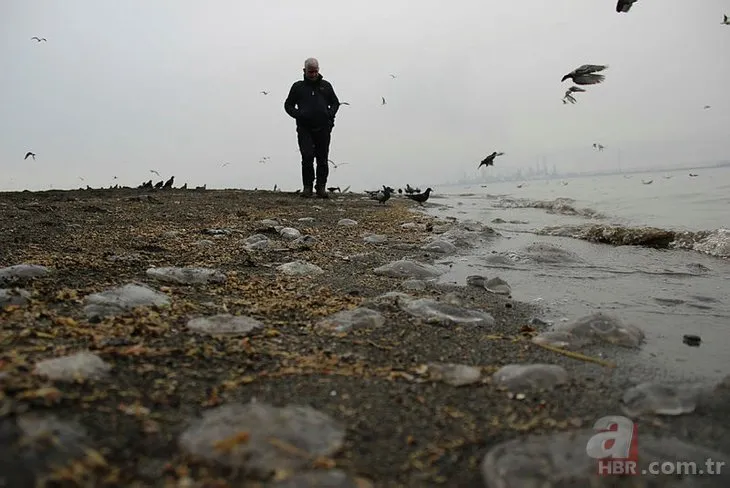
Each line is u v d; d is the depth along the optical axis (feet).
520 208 44.16
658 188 63.41
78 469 4.93
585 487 5.23
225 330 9.34
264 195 42.24
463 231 24.77
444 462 5.78
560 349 9.46
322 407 6.82
